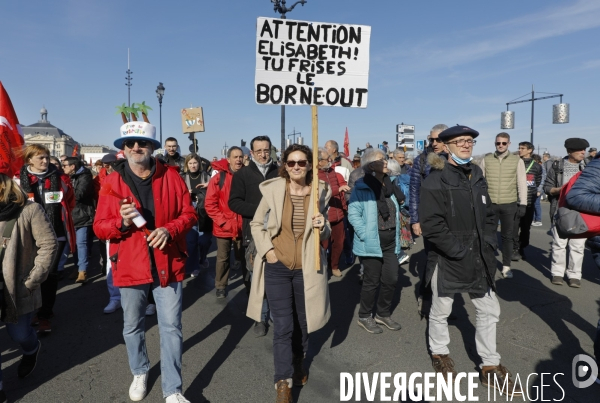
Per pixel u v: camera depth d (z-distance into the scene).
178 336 2.80
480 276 2.97
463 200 2.94
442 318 3.20
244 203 4.03
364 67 3.36
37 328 4.14
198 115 9.33
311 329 2.91
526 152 7.00
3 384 3.14
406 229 4.43
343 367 3.38
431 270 3.22
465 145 2.96
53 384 3.13
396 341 3.85
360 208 3.93
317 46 3.30
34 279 2.90
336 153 7.85
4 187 2.86
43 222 2.99
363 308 4.07
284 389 2.73
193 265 5.94
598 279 5.73
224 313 4.62
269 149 4.21
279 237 2.97
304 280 2.93
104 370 3.34
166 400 2.71
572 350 3.62
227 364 3.43
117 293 4.71
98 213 2.76
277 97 3.27
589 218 2.84
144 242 2.74
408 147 14.18
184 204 2.98
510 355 3.53
